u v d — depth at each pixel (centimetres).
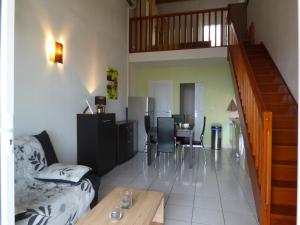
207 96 682
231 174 401
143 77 727
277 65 441
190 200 294
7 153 116
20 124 265
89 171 253
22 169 224
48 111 313
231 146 645
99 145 366
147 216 178
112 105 524
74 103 374
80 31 390
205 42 612
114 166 434
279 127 321
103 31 477
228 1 800
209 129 682
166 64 659
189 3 822
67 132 355
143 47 651
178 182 360
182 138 563
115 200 206
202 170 426
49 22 312
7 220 117
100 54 464
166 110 712
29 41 277
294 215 217
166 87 712
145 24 649
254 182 263
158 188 335
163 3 827
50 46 314
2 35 112
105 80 486
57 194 205
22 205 181
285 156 283
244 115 341
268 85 400
